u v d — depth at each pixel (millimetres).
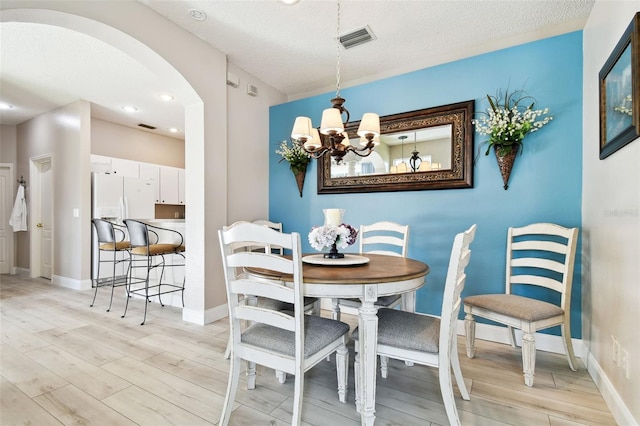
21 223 5234
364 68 3406
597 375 1916
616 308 1651
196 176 2998
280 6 2414
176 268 3592
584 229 2283
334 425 1562
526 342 1931
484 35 2770
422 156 2969
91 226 4508
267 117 3871
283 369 1447
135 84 3805
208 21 2619
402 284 1608
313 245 1955
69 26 2152
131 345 2486
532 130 2492
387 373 2092
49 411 1647
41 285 4648
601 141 1861
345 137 2328
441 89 2910
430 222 2953
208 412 1654
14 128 5512
